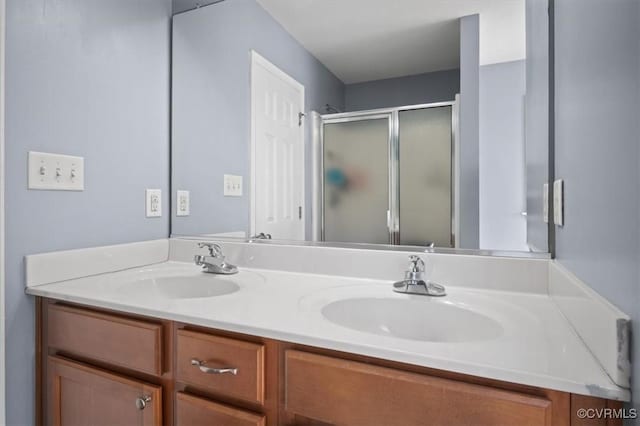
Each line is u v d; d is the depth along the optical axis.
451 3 1.14
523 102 1.05
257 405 0.73
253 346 0.73
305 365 0.67
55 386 1.00
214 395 0.78
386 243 1.21
